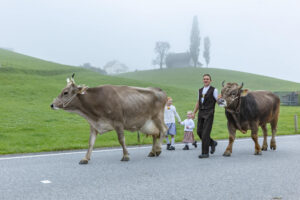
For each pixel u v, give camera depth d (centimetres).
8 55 8162
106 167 730
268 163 785
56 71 6669
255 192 539
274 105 1021
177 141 1280
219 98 865
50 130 1517
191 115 1037
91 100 789
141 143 1182
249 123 919
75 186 570
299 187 571
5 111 2145
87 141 1248
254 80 9594
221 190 550
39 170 695
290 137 1427
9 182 594
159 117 905
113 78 6253
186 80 10138
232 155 910
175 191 543
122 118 819
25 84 4116
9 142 1148
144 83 5903
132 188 559
